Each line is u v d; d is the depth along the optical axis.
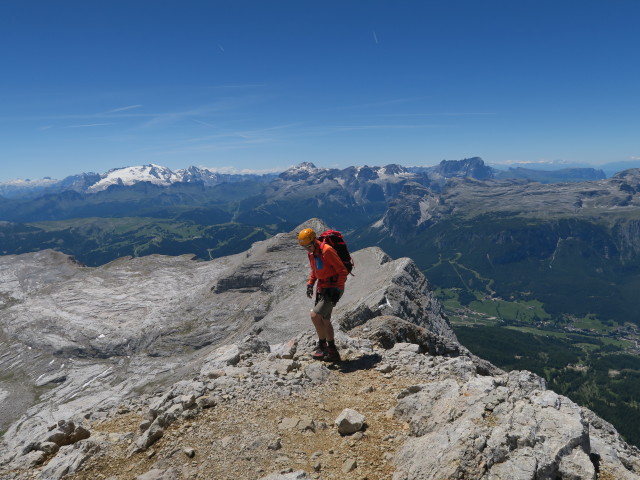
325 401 10.20
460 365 12.09
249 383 10.80
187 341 144.25
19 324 180.88
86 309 181.38
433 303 50.06
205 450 7.79
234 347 15.18
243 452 7.67
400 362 12.97
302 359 13.51
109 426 9.70
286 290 146.62
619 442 9.22
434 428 7.84
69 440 9.16
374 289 47.66
